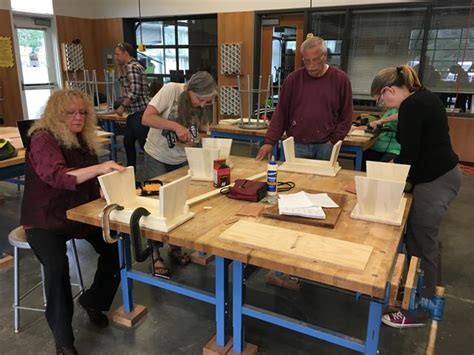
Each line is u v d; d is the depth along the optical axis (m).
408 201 1.76
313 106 2.75
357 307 2.22
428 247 1.93
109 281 1.98
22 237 1.91
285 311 2.19
